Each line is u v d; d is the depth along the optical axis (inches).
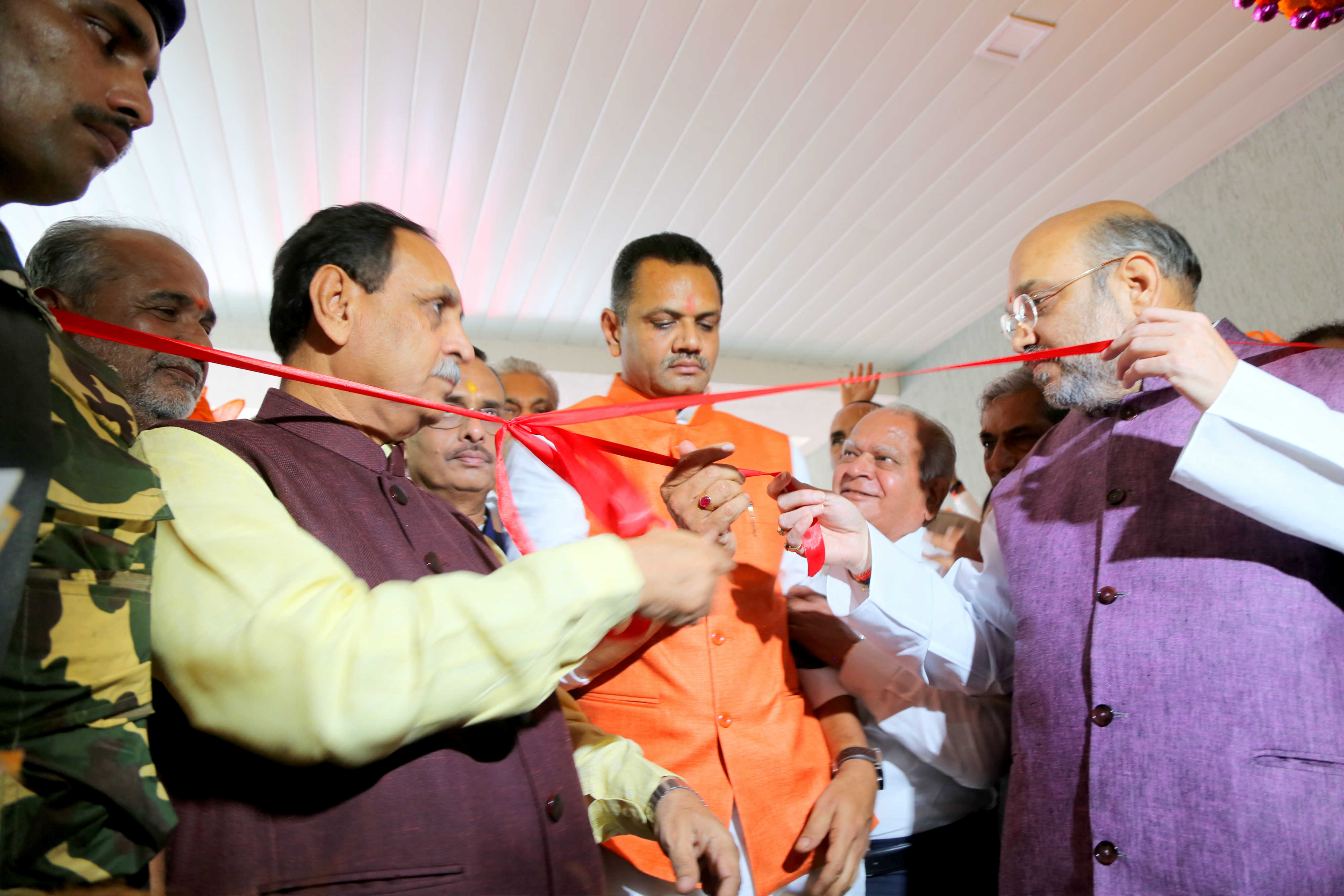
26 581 23.1
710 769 55.6
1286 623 47.0
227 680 26.8
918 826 69.1
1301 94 186.7
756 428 71.4
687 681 57.3
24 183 28.3
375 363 38.9
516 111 179.0
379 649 27.2
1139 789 48.2
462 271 243.9
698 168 201.6
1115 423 57.6
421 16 153.5
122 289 59.6
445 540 38.2
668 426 67.1
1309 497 44.4
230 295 243.9
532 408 121.6
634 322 68.9
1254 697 46.5
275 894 28.0
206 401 76.7
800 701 62.0
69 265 59.9
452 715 28.8
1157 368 47.6
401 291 39.2
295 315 39.2
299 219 210.2
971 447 291.0
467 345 41.6
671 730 56.2
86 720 24.0
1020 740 56.0
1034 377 60.9
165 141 180.4
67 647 23.8
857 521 61.7
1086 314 56.3
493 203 210.8
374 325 38.8
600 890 35.1
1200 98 188.1
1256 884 44.3
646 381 69.1
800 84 175.8
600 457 50.4
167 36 31.4
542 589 29.8
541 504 63.7
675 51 165.0
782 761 57.2
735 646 59.2
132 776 24.7
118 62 28.9
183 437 32.4
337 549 32.6
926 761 68.4
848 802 56.6
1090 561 55.0
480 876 30.6
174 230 100.8
